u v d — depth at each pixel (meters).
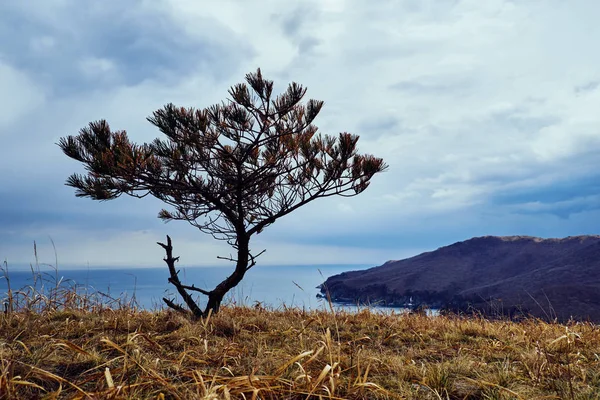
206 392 2.37
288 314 6.16
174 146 5.74
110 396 2.38
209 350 3.79
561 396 2.92
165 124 5.47
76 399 2.36
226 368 2.96
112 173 5.27
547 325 5.39
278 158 6.30
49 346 3.34
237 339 4.29
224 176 6.06
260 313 5.91
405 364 3.60
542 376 3.33
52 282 4.99
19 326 4.05
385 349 4.32
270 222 6.30
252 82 5.50
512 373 3.34
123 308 5.50
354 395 2.77
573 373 3.43
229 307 6.54
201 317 5.12
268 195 6.80
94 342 3.76
